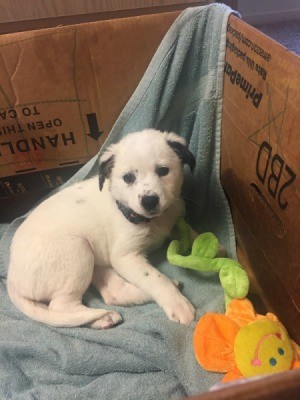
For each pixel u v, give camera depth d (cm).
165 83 44
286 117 31
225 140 45
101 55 44
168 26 43
